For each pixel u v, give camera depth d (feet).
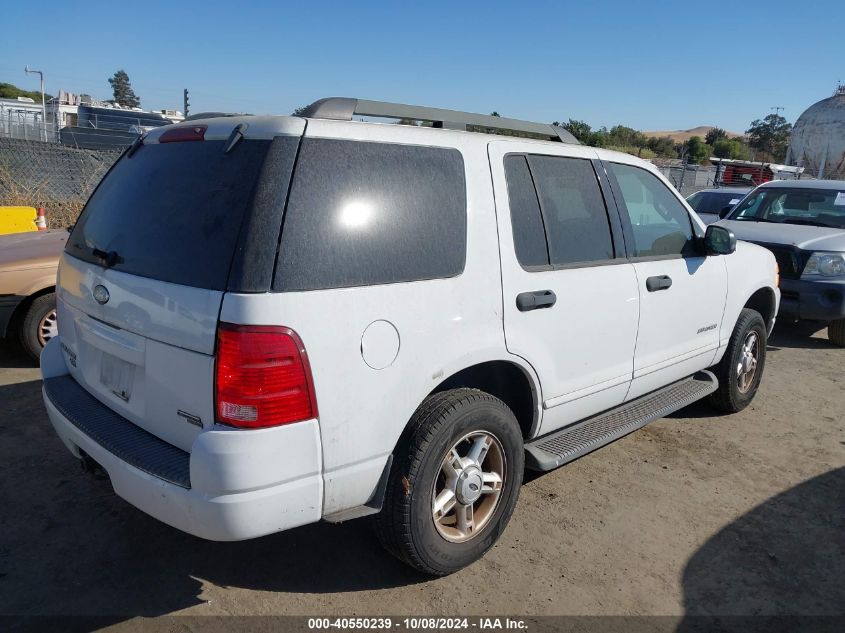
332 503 8.71
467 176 10.13
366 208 8.82
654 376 13.98
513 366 10.78
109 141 74.13
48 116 98.48
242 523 7.97
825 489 13.79
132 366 9.18
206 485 7.84
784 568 11.06
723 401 17.20
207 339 7.90
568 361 11.62
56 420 10.09
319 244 8.29
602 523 12.17
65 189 43.88
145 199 9.45
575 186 12.08
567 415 12.06
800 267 24.09
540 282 10.87
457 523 10.36
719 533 12.01
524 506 12.66
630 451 15.30
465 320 9.76
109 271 9.30
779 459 15.14
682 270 14.10
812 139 103.30
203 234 8.32
